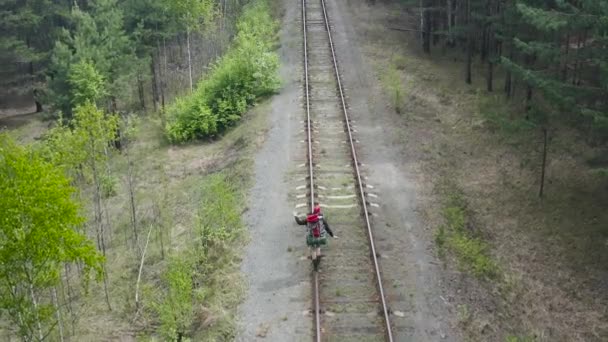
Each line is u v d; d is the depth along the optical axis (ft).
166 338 50.34
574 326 53.83
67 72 108.99
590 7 61.67
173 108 104.12
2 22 132.16
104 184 83.87
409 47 128.67
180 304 50.88
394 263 57.16
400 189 71.31
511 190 74.43
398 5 154.81
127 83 114.62
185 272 55.16
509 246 64.54
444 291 53.36
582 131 82.53
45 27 144.97
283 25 140.26
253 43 111.45
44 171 42.39
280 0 160.97
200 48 138.00
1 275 42.55
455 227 64.59
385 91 101.91
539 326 52.39
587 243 64.28
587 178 74.28
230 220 64.80
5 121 142.51
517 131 81.71
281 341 48.01
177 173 86.99
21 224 41.14
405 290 53.31
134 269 63.98
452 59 121.90
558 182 74.59
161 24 124.77
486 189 74.84
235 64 104.27
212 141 96.48
